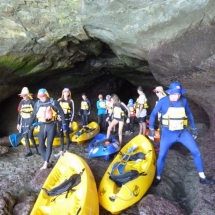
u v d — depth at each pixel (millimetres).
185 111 4219
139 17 4863
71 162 4832
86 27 5832
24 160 5980
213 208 3842
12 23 5961
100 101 9258
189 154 6297
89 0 4973
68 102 6262
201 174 4379
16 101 10055
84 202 3561
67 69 9047
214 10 4250
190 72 5086
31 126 5504
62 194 3990
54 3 5305
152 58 5289
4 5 5492
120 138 6770
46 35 6320
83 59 8414
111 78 13016
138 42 5254
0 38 6375
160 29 4816
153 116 4238
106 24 5375
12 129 9797
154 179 4855
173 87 3992
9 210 3893
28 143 6160
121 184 4281
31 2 5355
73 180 4133
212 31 4430
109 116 8008
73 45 7363
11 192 4613
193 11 4379
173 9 4500
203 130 7828
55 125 4996
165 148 4387
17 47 6641
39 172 5094
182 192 4723
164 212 3793
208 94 5707
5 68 7285
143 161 5043
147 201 3973
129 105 8547
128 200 3980
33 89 9820
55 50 7215
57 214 3707
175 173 5242
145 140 5754
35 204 3904
